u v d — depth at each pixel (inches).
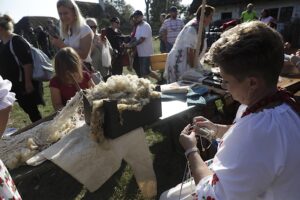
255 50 30.8
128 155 76.9
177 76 147.3
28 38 626.5
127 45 236.5
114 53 257.1
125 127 72.5
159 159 126.7
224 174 32.9
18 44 127.5
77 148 69.8
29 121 186.1
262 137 31.2
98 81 123.3
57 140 74.7
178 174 116.2
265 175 31.3
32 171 63.1
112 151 72.1
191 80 116.3
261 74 32.0
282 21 531.2
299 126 32.5
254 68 31.6
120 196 104.9
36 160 65.9
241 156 31.7
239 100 35.6
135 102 73.6
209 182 37.0
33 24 871.1
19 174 62.0
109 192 107.2
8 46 127.6
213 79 109.5
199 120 59.3
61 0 119.1
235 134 33.7
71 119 79.9
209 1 642.8
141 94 76.3
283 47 32.2
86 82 105.3
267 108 33.4
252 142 31.4
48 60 138.6
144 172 80.5
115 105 68.4
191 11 714.8
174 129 128.0
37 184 112.7
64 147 70.0
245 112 34.9
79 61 99.8
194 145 47.7
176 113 87.0
